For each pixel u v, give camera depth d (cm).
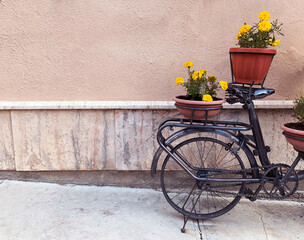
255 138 243
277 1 277
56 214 261
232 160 298
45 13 284
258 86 289
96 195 296
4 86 297
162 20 283
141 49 288
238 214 273
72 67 293
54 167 307
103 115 295
